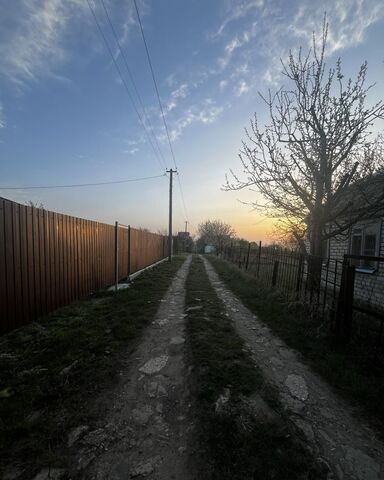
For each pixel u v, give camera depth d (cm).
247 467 202
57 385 296
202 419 251
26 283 486
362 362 368
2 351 371
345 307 425
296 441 229
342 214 647
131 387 306
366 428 253
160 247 2200
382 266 739
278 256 847
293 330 495
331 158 611
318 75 590
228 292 885
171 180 2553
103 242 853
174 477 193
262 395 293
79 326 482
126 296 735
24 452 208
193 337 448
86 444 220
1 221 425
